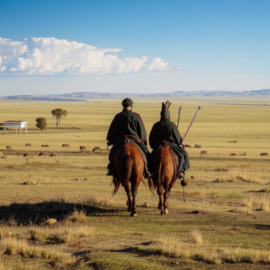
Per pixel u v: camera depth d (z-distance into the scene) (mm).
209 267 7609
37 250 8570
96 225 12570
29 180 27453
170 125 14352
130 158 13469
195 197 21547
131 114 14125
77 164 53094
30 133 149000
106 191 23016
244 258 8258
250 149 99625
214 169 50719
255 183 32375
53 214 14844
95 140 120688
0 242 9164
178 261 7926
